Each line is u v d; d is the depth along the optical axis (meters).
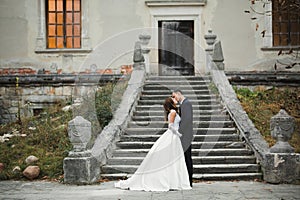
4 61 20.19
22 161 12.24
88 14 20.30
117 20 20.25
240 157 11.38
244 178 10.78
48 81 18.61
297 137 13.04
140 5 20.23
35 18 20.28
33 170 11.23
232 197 8.82
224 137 12.55
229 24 20.08
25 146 13.38
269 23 19.89
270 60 19.80
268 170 10.38
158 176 9.63
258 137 11.88
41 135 13.94
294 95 16.80
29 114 18.64
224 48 20.08
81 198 8.87
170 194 9.18
